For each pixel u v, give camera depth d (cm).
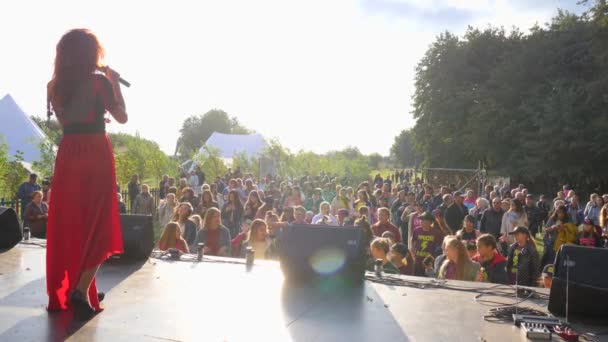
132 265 486
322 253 452
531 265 682
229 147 3438
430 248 880
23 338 295
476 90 4269
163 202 1302
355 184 3472
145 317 338
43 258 486
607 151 3206
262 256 790
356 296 412
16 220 536
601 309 365
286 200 1580
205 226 818
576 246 381
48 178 1396
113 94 329
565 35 3806
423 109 4694
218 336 310
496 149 3866
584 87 3269
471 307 393
